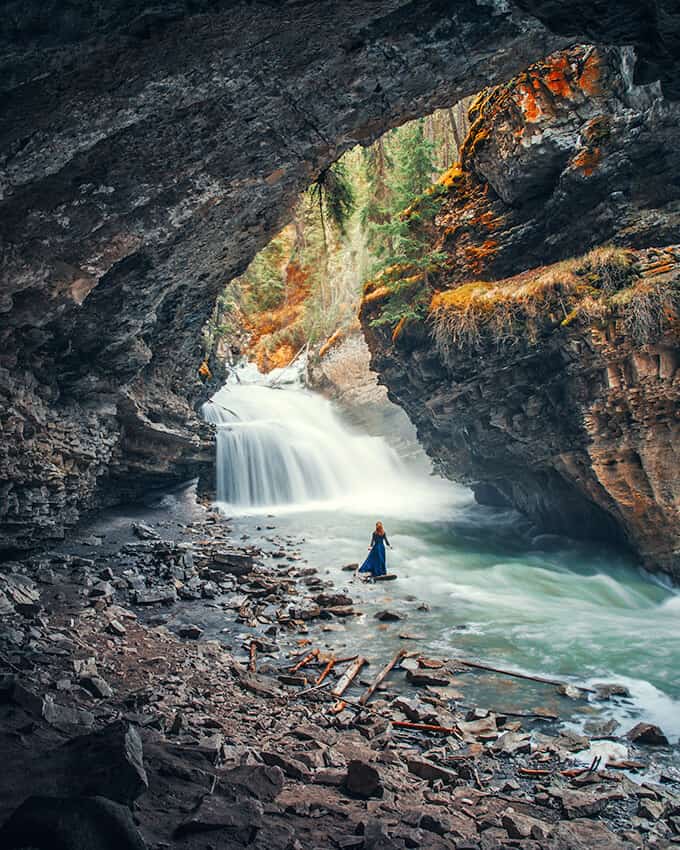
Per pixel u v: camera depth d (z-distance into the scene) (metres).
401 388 18.81
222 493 24.56
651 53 3.68
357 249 28.36
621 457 12.67
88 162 6.20
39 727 4.70
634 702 7.44
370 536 18.58
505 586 13.21
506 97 13.94
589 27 3.65
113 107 4.94
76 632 8.29
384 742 6.25
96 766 3.49
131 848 2.66
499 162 14.53
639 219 12.29
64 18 3.50
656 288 11.38
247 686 7.49
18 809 2.72
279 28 4.62
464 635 9.98
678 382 11.42
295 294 46.50
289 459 27.52
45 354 11.12
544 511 17.84
